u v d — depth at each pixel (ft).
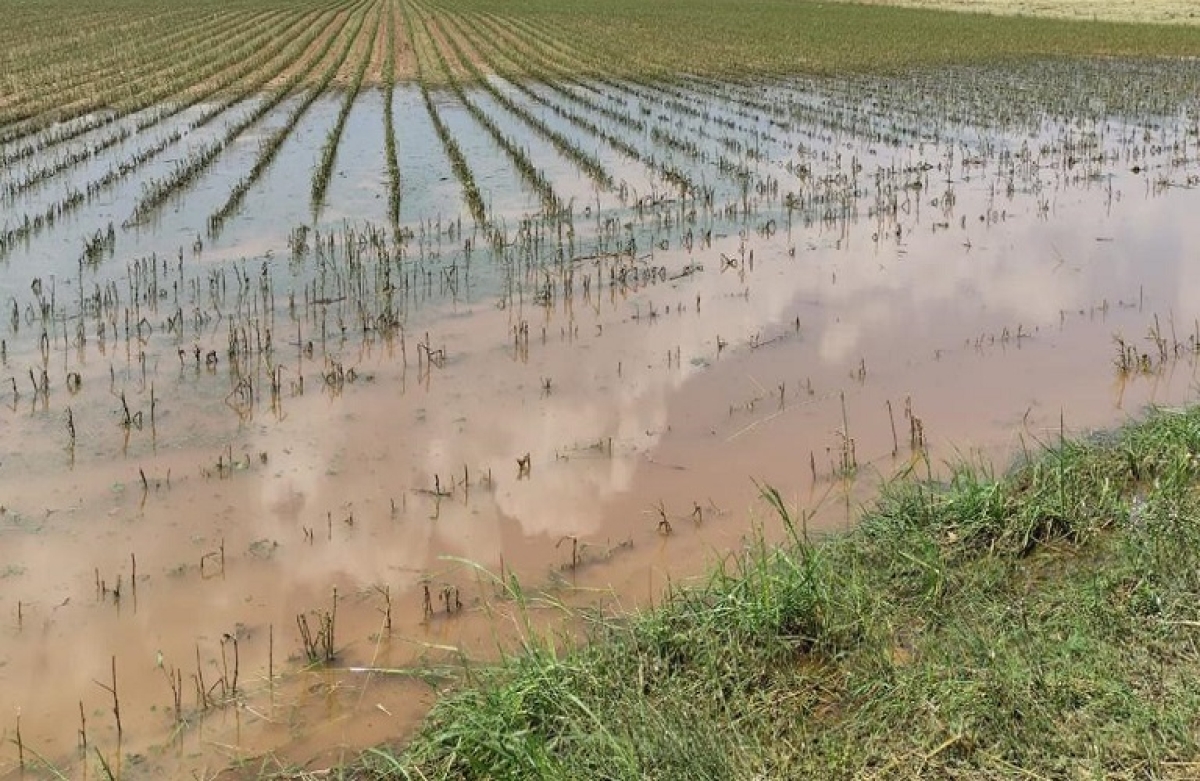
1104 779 13.00
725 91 83.76
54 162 55.42
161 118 69.21
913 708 14.55
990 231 44.14
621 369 30.22
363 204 48.37
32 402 27.48
